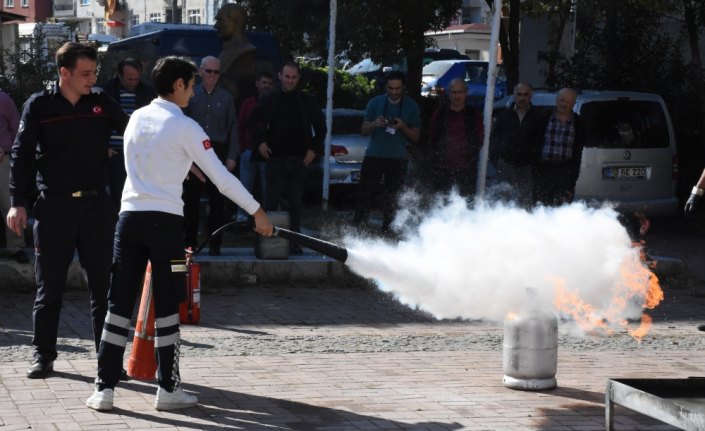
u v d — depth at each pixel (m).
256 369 10.09
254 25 29.55
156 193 8.30
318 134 15.72
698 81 24.66
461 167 16.47
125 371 9.62
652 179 21.23
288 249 15.30
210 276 14.99
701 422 5.91
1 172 13.79
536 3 28.59
